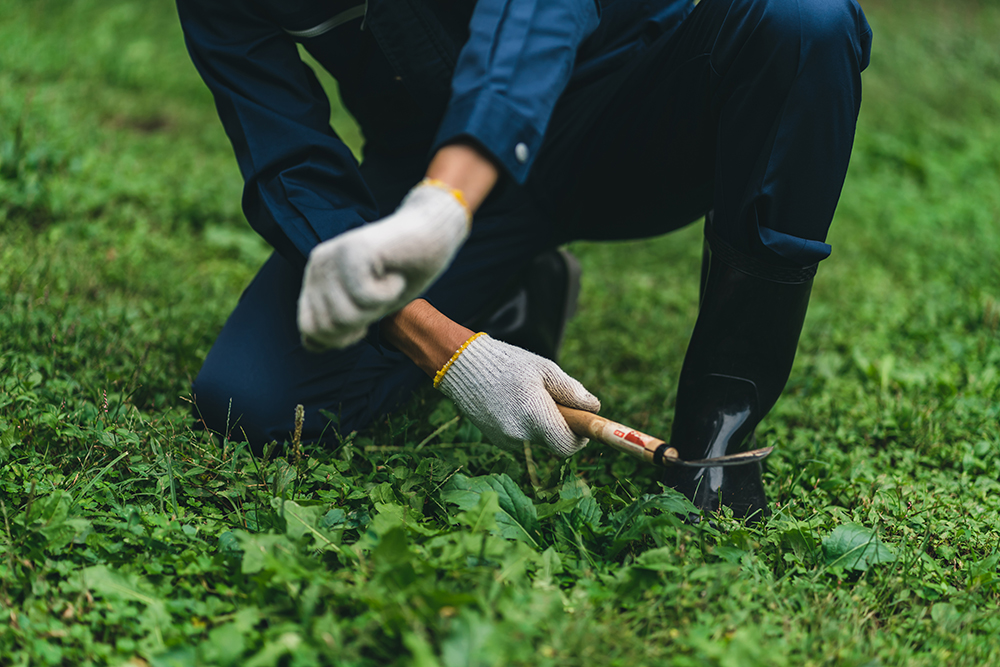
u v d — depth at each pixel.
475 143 1.30
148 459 1.73
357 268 1.19
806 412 2.41
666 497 1.59
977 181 5.44
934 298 3.49
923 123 6.55
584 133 2.02
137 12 6.81
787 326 1.77
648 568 1.40
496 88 1.33
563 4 1.45
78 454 1.77
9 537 1.46
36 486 1.62
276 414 1.86
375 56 1.88
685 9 2.10
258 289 1.96
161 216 3.58
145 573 1.44
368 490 1.68
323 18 1.83
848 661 1.30
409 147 2.03
